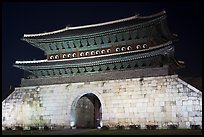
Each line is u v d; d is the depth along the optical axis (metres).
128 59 46.97
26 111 51.22
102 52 51.56
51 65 51.97
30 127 49.31
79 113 50.75
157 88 42.88
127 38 49.78
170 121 40.53
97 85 47.34
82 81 49.16
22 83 54.00
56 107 49.28
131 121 43.09
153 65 46.88
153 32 48.41
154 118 41.69
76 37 51.44
